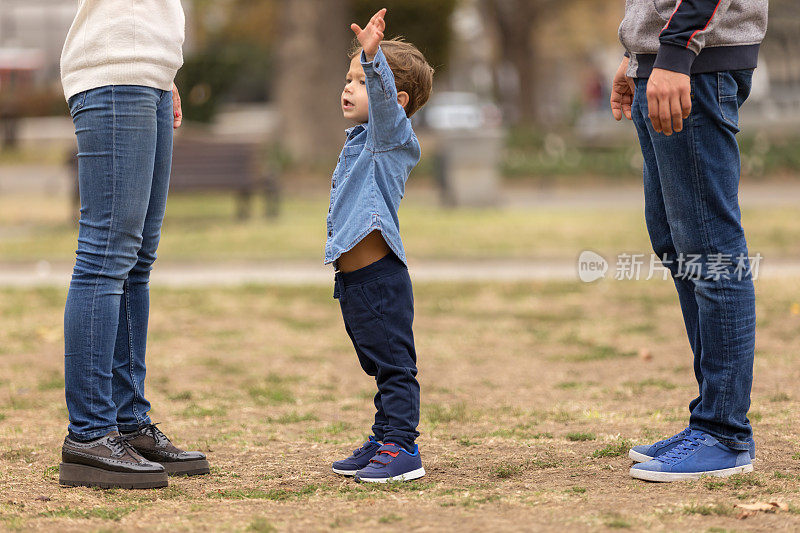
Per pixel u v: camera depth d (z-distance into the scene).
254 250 26.72
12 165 57.06
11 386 12.85
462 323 17.94
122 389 8.72
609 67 107.44
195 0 70.75
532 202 42.28
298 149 52.00
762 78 63.31
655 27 8.12
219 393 12.66
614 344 15.66
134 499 7.80
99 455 8.15
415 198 44.59
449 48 62.50
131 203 8.23
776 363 13.40
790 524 6.75
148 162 8.30
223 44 72.88
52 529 6.86
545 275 23.48
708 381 8.23
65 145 64.31
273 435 10.30
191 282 22.80
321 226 32.34
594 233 29.52
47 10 73.94
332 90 52.59
